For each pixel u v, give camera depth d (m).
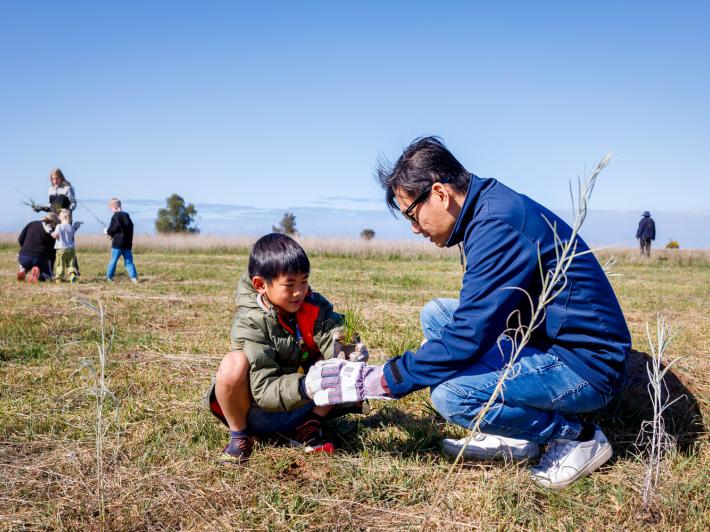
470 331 2.20
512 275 2.19
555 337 2.33
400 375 2.28
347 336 2.72
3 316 6.07
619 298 8.53
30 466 2.59
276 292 2.47
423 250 21.31
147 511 2.24
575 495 2.37
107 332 5.38
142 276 11.55
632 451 2.79
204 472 2.53
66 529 2.12
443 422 3.15
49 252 10.45
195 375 4.02
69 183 10.64
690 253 21.23
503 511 2.25
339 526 2.15
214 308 6.87
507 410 2.40
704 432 3.01
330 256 21.72
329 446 2.75
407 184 2.34
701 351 4.64
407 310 6.84
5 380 3.84
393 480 2.49
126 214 10.38
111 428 3.02
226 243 24.42
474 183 2.32
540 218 2.23
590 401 2.39
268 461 2.64
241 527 2.15
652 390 3.46
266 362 2.53
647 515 2.21
